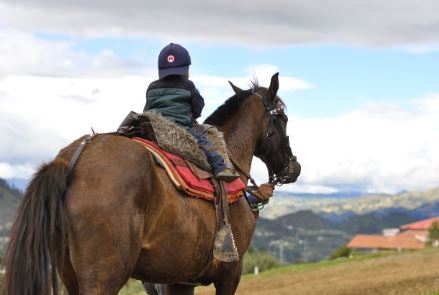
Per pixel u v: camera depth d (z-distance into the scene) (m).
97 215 5.81
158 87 7.36
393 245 150.00
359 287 25.56
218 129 7.79
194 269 6.85
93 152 6.09
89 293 5.75
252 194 8.33
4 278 5.61
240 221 7.57
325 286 28.88
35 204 5.68
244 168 8.48
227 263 7.46
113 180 5.96
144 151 6.39
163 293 8.71
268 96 8.87
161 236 6.33
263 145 8.88
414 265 35.34
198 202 6.77
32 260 5.55
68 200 5.81
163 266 6.47
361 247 155.25
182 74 7.41
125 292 24.58
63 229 5.70
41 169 5.88
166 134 6.83
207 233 6.84
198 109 7.48
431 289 20.25
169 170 6.52
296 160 9.24
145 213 6.18
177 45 7.47
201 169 7.03
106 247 5.81
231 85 9.01
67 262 5.87
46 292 5.55
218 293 7.56
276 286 32.53
